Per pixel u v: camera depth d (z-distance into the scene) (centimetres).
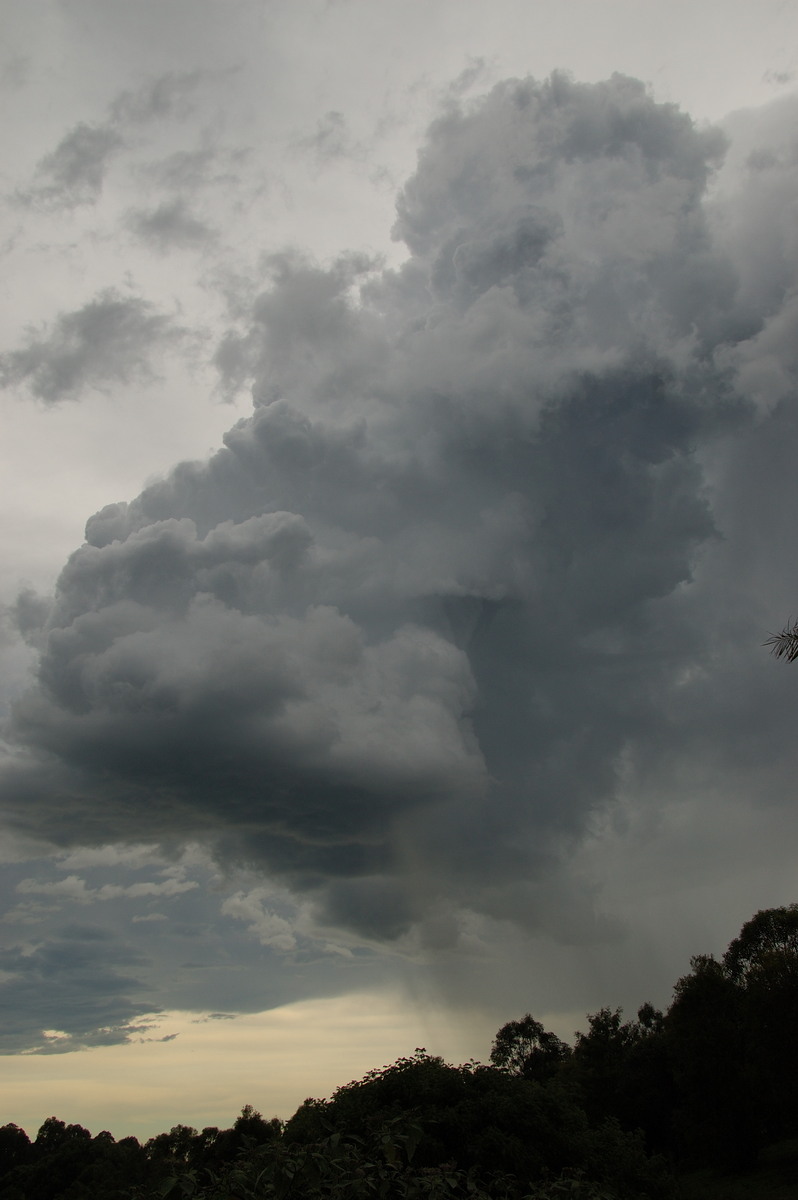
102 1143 8406
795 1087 5594
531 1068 9862
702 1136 5950
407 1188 1448
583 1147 2942
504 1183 1730
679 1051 6188
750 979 5994
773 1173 5538
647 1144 7062
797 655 2459
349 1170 1438
